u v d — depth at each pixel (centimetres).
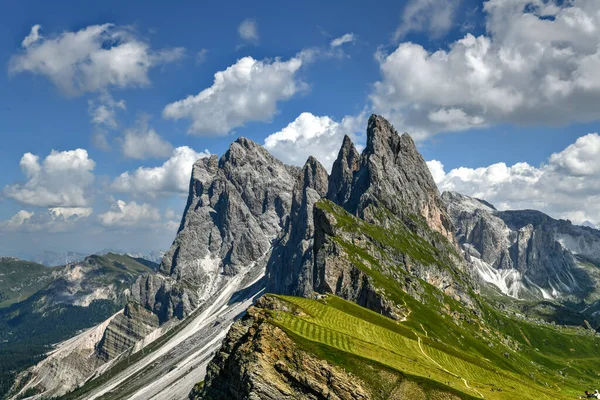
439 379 14550
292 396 12681
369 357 14438
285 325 15375
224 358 15575
